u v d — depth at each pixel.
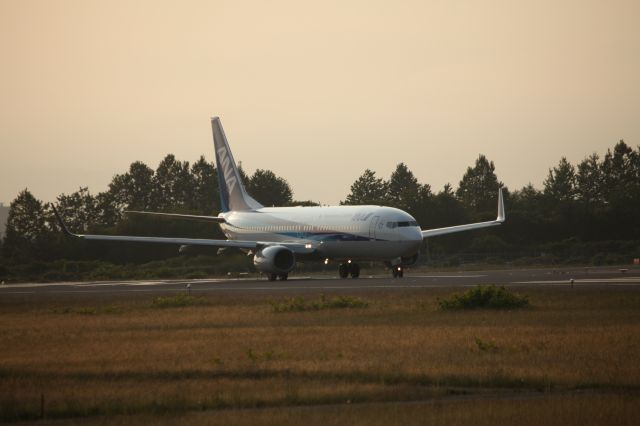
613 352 81.81
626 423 55.97
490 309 124.06
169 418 60.16
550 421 56.75
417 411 60.03
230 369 77.62
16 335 108.12
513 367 75.31
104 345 95.88
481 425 56.16
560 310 120.06
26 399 67.00
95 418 61.31
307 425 57.09
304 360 81.56
